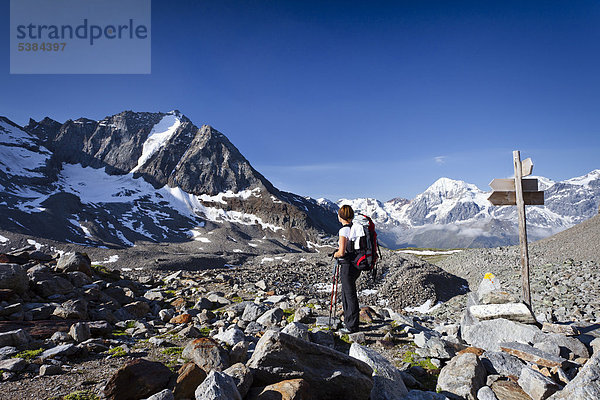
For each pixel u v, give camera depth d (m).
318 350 3.83
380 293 34.78
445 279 39.78
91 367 4.21
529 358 5.04
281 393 3.21
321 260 44.25
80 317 6.31
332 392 3.63
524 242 8.91
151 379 3.40
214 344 4.42
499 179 9.34
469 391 3.96
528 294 8.98
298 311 8.08
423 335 6.05
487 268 43.91
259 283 13.16
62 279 7.77
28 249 10.45
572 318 18.86
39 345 4.84
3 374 3.71
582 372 3.51
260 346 3.78
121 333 5.95
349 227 6.32
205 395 2.80
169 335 6.08
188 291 10.86
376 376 4.04
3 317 5.71
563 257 37.78
